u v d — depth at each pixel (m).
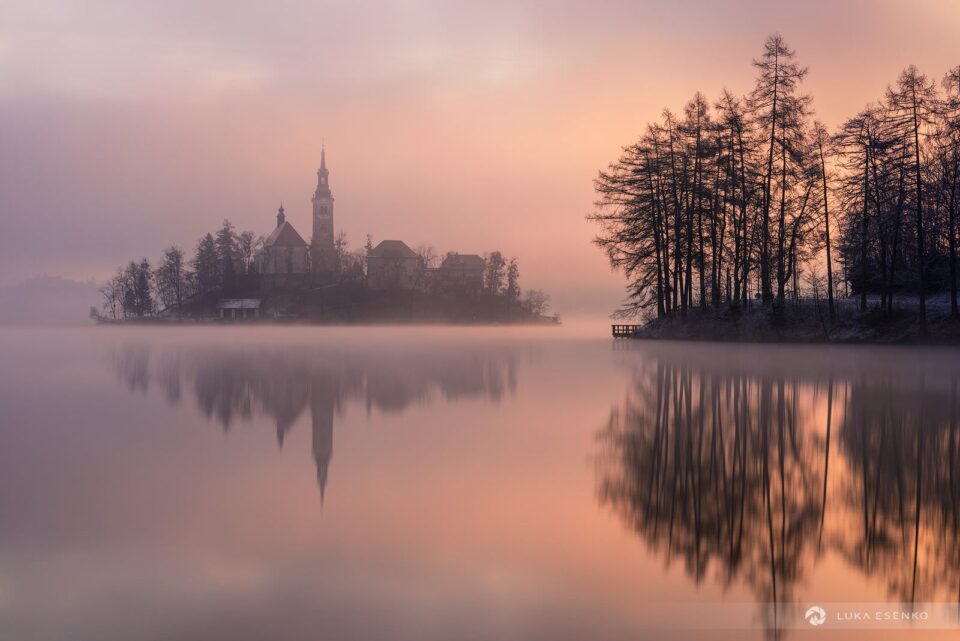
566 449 20.12
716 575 11.55
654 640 9.68
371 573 11.64
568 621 10.07
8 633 9.75
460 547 12.65
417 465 18.36
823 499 15.16
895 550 12.50
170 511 14.77
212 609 10.44
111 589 11.12
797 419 24.16
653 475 17.22
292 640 9.62
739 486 16.25
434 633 9.73
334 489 16.25
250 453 20.06
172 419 25.97
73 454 19.98
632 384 34.31
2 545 12.83
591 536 13.17
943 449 19.67
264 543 12.86
